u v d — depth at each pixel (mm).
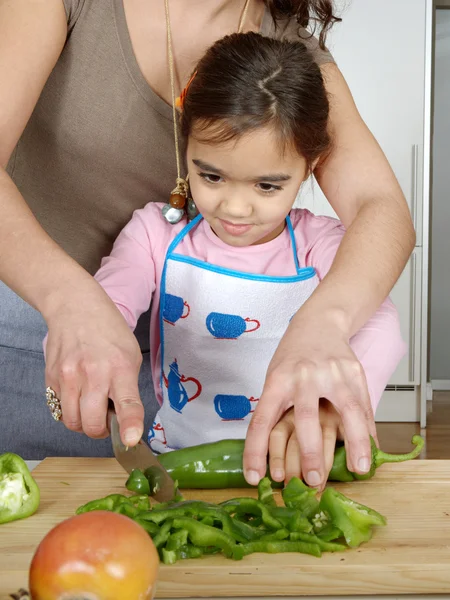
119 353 788
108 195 1171
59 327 804
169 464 902
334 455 900
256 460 822
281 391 821
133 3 1040
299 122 965
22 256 841
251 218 1006
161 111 1089
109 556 489
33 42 949
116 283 1104
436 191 5031
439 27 4906
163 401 1236
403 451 3248
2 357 1316
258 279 1177
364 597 698
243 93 954
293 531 738
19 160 1158
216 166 959
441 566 694
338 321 848
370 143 1067
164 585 685
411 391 3842
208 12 1068
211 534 701
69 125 1086
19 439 1349
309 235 1232
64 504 854
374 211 978
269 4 1135
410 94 3707
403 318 3775
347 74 3723
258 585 688
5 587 683
